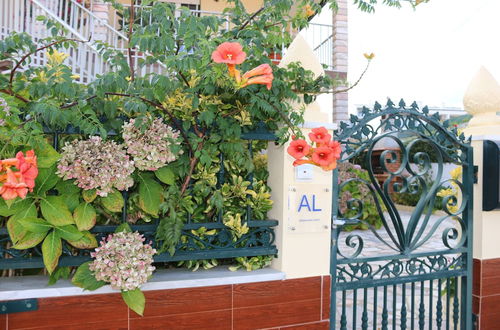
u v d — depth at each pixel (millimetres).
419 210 2865
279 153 2416
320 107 2527
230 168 2430
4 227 1975
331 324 2516
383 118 2900
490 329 3025
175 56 1857
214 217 2422
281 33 2211
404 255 2775
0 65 1979
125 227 2061
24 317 1900
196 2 9219
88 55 6008
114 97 2162
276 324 2326
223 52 1643
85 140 2080
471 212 2984
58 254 1879
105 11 6953
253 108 2191
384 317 2768
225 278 2219
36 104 1826
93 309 1992
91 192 1959
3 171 1498
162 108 2059
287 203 2355
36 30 5887
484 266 3021
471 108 3234
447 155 2904
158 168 2109
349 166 8391
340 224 2486
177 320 2131
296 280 2375
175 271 2352
